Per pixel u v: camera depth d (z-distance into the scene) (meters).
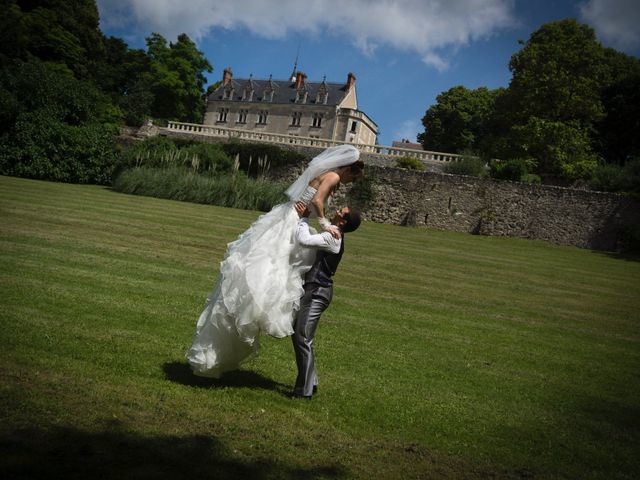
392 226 29.50
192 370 4.10
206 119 66.75
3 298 5.35
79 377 3.55
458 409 4.12
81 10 56.81
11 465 2.34
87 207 16.89
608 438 3.92
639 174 29.84
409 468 2.94
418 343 6.24
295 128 62.66
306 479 2.62
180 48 63.84
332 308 7.69
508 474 3.06
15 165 29.27
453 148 57.53
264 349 5.23
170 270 8.66
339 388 4.25
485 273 14.76
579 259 22.22
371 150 37.66
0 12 47.38
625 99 44.88
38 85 32.94
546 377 5.49
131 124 56.44
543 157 37.16
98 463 2.49
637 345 7.86
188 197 27.14
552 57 40.47
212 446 2.84
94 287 6.53
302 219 4.08
